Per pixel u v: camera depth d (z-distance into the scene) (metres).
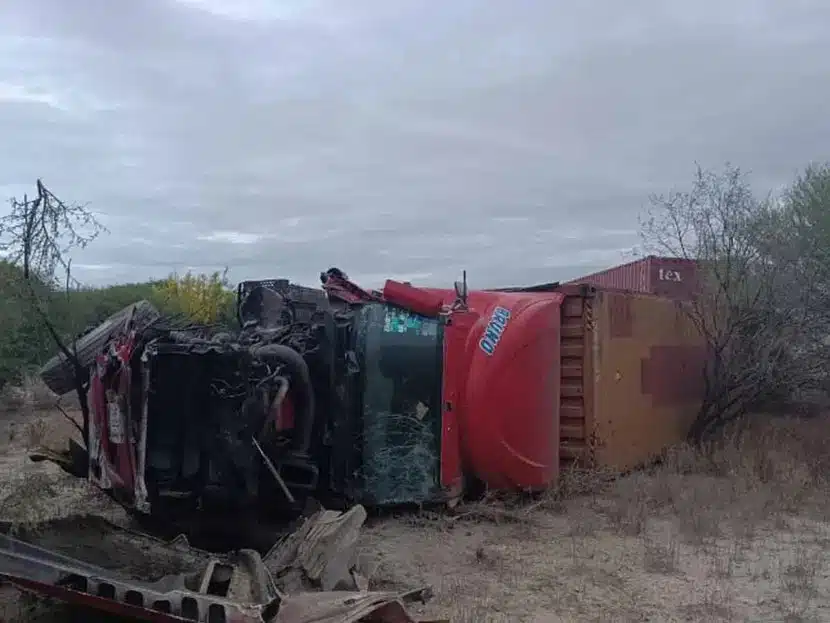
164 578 5.56
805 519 9.79
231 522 7.55
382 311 9.03
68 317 8.27
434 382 9.08
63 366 8.13
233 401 7.22
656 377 12.92
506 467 9.64
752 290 14.32
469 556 8.15
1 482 10.51
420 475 8.99
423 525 9.01
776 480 11.46
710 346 14.08
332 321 8.53
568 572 7.71
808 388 15.61
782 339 14.35
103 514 8.86
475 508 9.38
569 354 11.58
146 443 6.90
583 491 10.68
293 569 6.13
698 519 9.35
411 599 5.89
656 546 8.50
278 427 7.58
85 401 7.85
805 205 15.95
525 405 9.76
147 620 5.23
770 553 8.41
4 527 6.22
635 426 12.30
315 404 8.38
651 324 12.84
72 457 8.38
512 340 9.66
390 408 8.87
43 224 7.30
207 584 5.49
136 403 6.95
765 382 14.32
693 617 6.66
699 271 14.41
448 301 10.01
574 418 11.48
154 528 7.59
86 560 5.91
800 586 7.37
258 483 7.48
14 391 16.61
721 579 7.59
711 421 14.11
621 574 7.69
